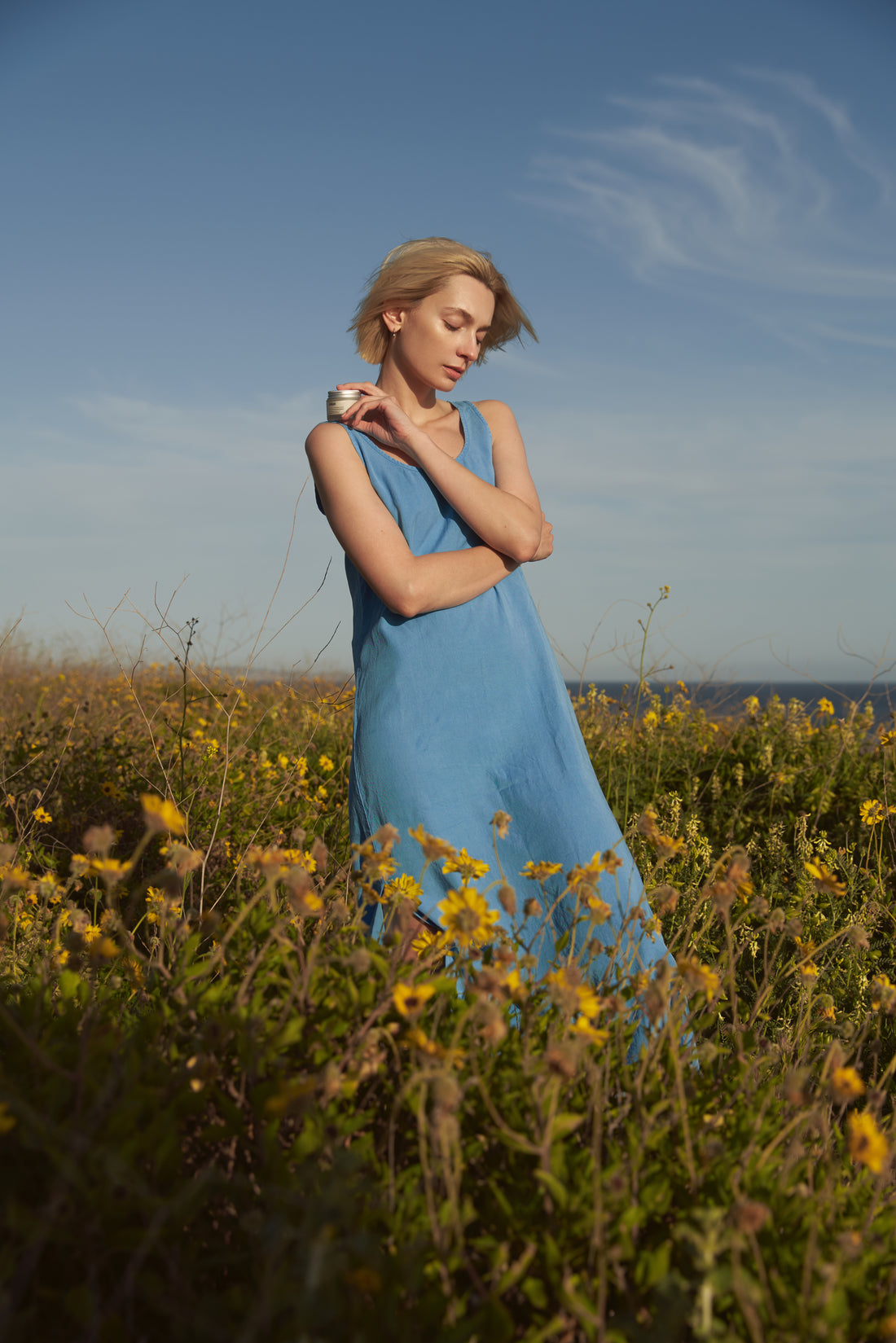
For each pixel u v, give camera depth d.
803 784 4.57
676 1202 1.38
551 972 1.88
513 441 2.53
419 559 2.17
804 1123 1.54
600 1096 1.43
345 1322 1.05
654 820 2.08
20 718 5.69
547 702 2.30
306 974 1.52
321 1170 1.29
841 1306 1.12
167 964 1.93
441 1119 1.20
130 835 3.84
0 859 1.76
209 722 5.94
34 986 1.73
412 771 2.17
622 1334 1.09
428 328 2.31
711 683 5.94
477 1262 1.29
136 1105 1.24
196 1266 1.17
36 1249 1.06
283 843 3.90
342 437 2.24
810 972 2.13
